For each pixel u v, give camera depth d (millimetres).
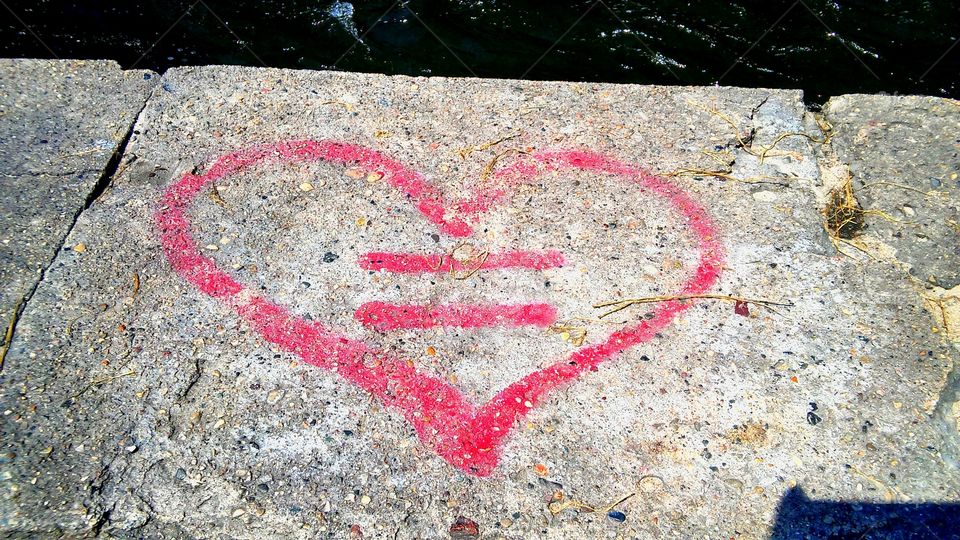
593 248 2617
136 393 2174
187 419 2139
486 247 2609
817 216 2736
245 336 2328
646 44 4707
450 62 4570
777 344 2383
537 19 4836
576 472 2102
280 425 2143
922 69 4598
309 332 2354
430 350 2332
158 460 2057
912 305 2498
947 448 2186
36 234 2516
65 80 3006
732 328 2418
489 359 2320
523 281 2523
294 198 2701
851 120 3084
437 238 2625
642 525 2016
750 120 3039
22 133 2799
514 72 4527
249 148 2842
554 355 2340
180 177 2732
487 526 1996
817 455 2154
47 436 2068
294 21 4738
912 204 2801
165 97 2984
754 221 2711
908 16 4891
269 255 2533
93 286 2404
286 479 2045
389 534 1970
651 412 2223
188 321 2350
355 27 4723
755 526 2031
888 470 2135
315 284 2471
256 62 4477
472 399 2230
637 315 2445
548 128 2986
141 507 1978
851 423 2215
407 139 2916
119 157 2783
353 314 2406
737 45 4723
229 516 1979
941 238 2697
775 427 2203
